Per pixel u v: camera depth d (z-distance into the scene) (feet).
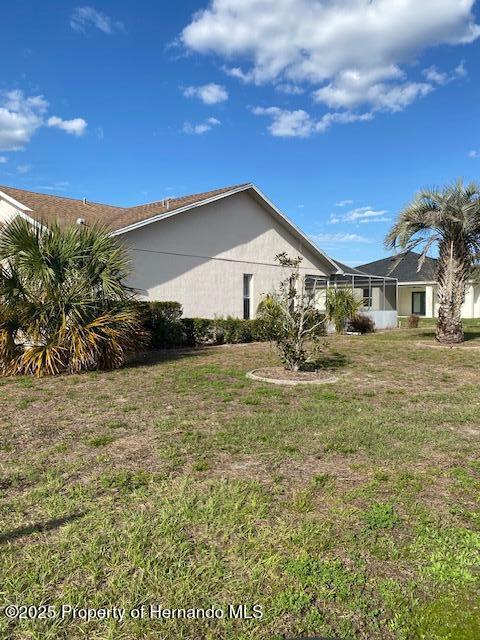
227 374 28.84
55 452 14.60
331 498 11.43
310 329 29.68
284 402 21.43
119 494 11.51
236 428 17.03
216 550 9.09
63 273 30.07
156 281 47.67
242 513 10.50
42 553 8.89
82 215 54.19
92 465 13.50
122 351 31.04
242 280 58.03
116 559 8.70
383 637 7.03
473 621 7.36
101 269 31.17
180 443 15.42
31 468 13.21
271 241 62.39
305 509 10.77
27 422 18.06
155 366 32.12
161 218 46.37
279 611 7.49
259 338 50.42
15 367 28.73
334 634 7.05
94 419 18.47
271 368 30.81
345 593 7.91
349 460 14.06
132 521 10.11
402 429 17.16
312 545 9.28
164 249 48.44
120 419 18.44
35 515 10.44
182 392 23.52
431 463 13.89
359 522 10.25
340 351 41.55
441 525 10.19
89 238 31.58
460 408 20.58
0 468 13.28
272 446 15.17
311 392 23.76
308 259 68.74
